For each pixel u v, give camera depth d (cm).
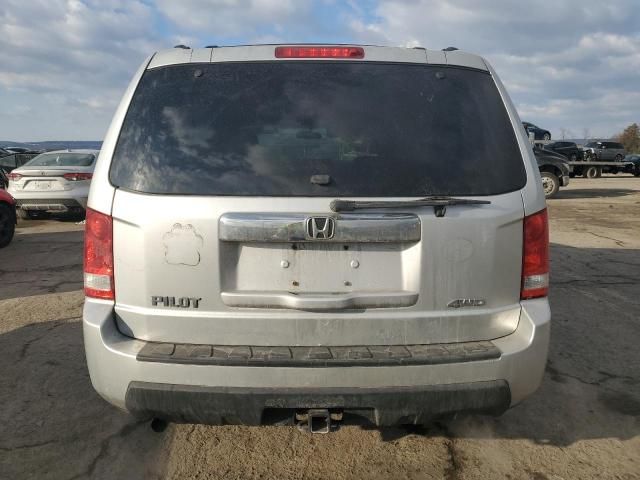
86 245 248
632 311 532
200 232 236
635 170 2736
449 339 246
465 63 276
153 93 260
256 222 233
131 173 245
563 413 338
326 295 240
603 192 1894
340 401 230
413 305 242
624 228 1059
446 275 242
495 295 247
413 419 237
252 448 300
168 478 275
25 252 826
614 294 591
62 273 686
